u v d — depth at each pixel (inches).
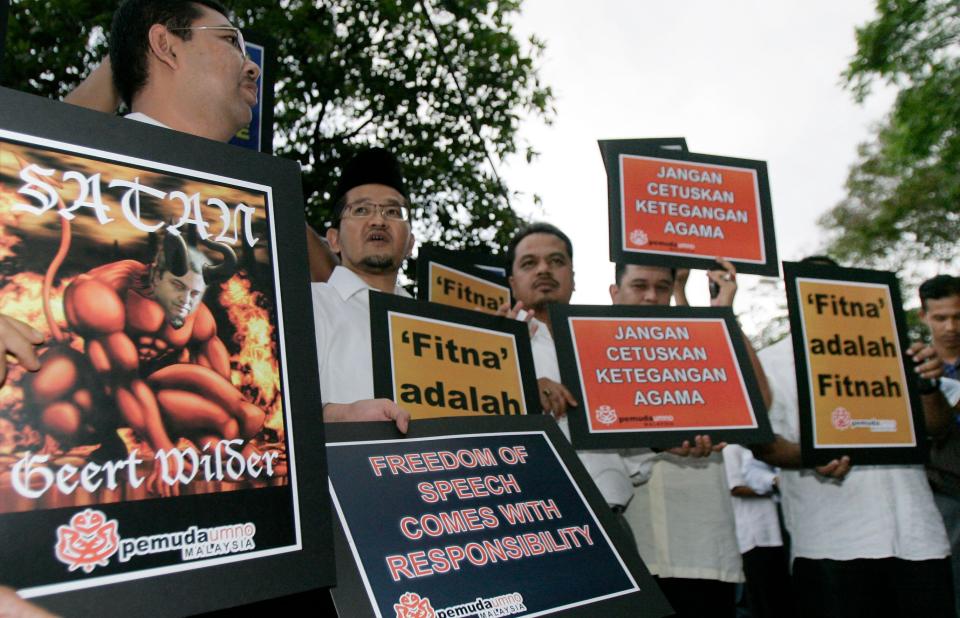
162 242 53.9
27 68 308.5
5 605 42.8
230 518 51.7
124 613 46.0
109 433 48.4
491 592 65.0
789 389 148.6
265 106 115.2
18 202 48.8
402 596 61.7
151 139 55.2
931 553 138.2
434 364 97.7
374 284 122.9
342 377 106.6
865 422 133.3
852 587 138.3
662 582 146.5
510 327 106.0
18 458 45.3
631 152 136.2
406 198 128.7
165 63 77.4
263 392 55.7
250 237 58.2
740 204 139.4
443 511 68.6
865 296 139.7
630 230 133.0
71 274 49.6
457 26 446.3
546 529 71.8
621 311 124.9
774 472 217.5
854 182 723.4
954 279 164.9
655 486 150.9
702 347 125.9
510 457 76.4
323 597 66.9
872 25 371.9
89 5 313.9
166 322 52.6
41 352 47.4
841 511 140.6
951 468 156.9
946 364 165.2
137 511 48.2
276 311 58.0
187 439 51.3
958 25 354.0
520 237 156.9
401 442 72.2
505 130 453.4
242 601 50.4
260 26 376.8
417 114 451.8
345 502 65.1
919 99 370.6
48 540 44.9
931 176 590.6
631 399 120.0
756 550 220.7
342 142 443.8
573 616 66.6
